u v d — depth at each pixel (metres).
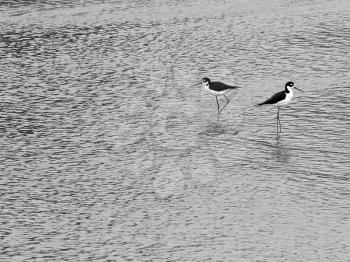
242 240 24.02
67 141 32.41
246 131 32.91
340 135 31.86
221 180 28.23
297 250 23.28
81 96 37.84
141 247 23.86
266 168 29.09
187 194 27.25
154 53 44.19
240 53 43.72
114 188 27.95
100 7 54.16
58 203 26.94
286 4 54.53
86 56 44.03
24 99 37.62
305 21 49.88
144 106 36.25
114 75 40.78
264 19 50.56
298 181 27.86
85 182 28.50
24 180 28.80
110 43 46.25
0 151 31.50
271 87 38.06
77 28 49.25
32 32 48.59
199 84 38.91
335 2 54.91
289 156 30.08
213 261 22.86
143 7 54.06
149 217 25.75
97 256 23.41
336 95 36.59
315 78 39.09
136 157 30.56
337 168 28.77
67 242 24.31
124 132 33.19
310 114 34.41
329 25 48.72
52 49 45.41
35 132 33.50
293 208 25.92
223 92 34.84
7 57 44.12
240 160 29.91
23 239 24.55
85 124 34.25
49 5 54.94
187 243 24.00
